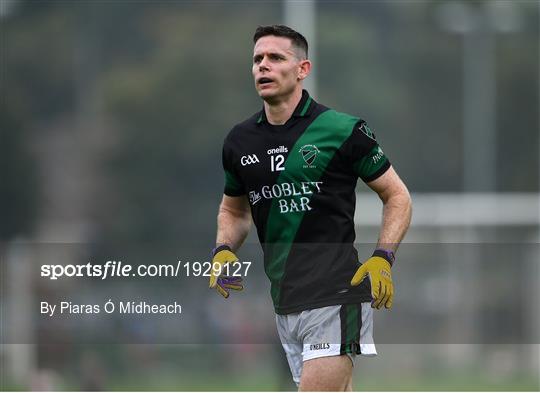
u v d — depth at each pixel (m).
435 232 99.88
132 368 39.28
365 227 97.00
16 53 141.00
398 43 139.88
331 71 134.38
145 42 143.00
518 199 131.75
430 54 139.25
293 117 20.38
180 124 135.50
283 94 20.28
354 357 20.61
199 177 135.38
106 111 138.12
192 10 142.38
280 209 20.47
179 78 135.88
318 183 20.25
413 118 137.25
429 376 47.22
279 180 20.34
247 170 20.56
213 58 137.62
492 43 138.50
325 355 20.30
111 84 138.00
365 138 20.20
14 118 136.75
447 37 140.25
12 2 143.12
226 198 21.55
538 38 143.75
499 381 47.47
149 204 134.62
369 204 102.25
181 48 137.62
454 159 136.50
